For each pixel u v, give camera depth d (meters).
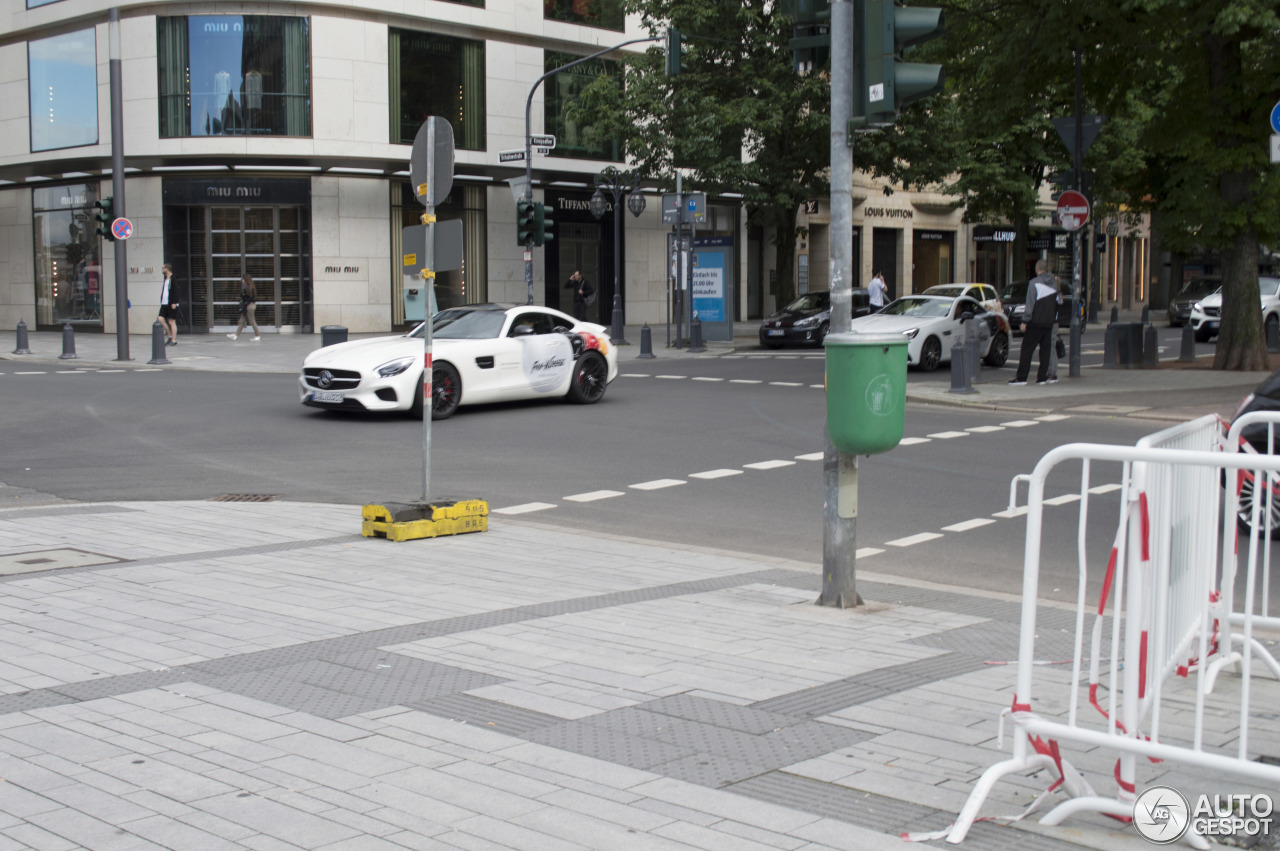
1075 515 10.16
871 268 51.22
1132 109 29.30
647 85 32.41
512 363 17.03
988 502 10.78
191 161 33.66
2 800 3.98
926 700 5.18
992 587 7.89
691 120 31.59
